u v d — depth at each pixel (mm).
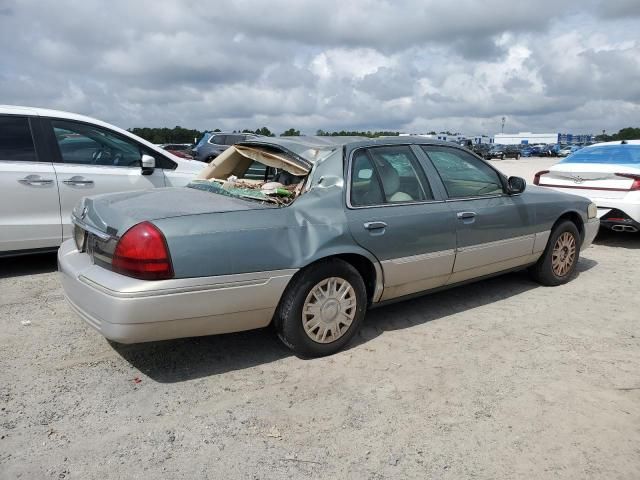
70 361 3672
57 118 5898
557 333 4301
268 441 2816
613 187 7328
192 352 3854
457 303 5016
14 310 4621
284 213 3539
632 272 6250
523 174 28297
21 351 3807
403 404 3193
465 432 2914
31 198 5602
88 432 2865
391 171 4168
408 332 4281
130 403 3160
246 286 3320
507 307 4922
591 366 3711
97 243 3414
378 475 2562
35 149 5695
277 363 3703
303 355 3760
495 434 2898
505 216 4801
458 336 4215
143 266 3051
